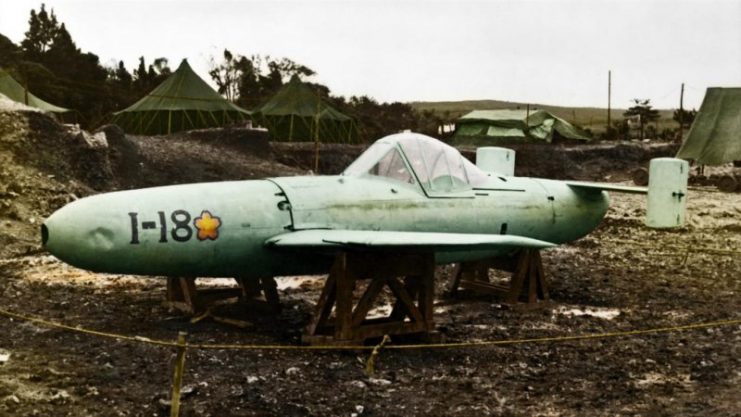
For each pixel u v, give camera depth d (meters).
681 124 43.06
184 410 6.20
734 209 22.59
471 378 7.37
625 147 41.09
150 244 7.91
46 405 6.21
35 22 60.94
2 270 12.55
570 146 41.97
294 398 6.60
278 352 8.03
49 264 13.12
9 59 49.50
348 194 8.96
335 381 7.13
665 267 14.37
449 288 11.64
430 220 9.45
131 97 50.78
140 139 26.64
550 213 10.97
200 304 9.49
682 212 11.27
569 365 7.88
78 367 7.29
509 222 10.37
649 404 6.65
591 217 11.62
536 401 6.71
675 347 8.64
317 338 8.20
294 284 12.16
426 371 7.58
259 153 29.70
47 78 46.19
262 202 8.51
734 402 6.72
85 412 6.11
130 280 11.95
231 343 8.37
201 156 26.27
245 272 8.68
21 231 15.50
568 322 9.93
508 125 42.97
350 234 8.12
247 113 35.47
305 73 65.94
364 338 8.26
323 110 38.53
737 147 30.75
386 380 7.21
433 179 9.70
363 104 63.12
